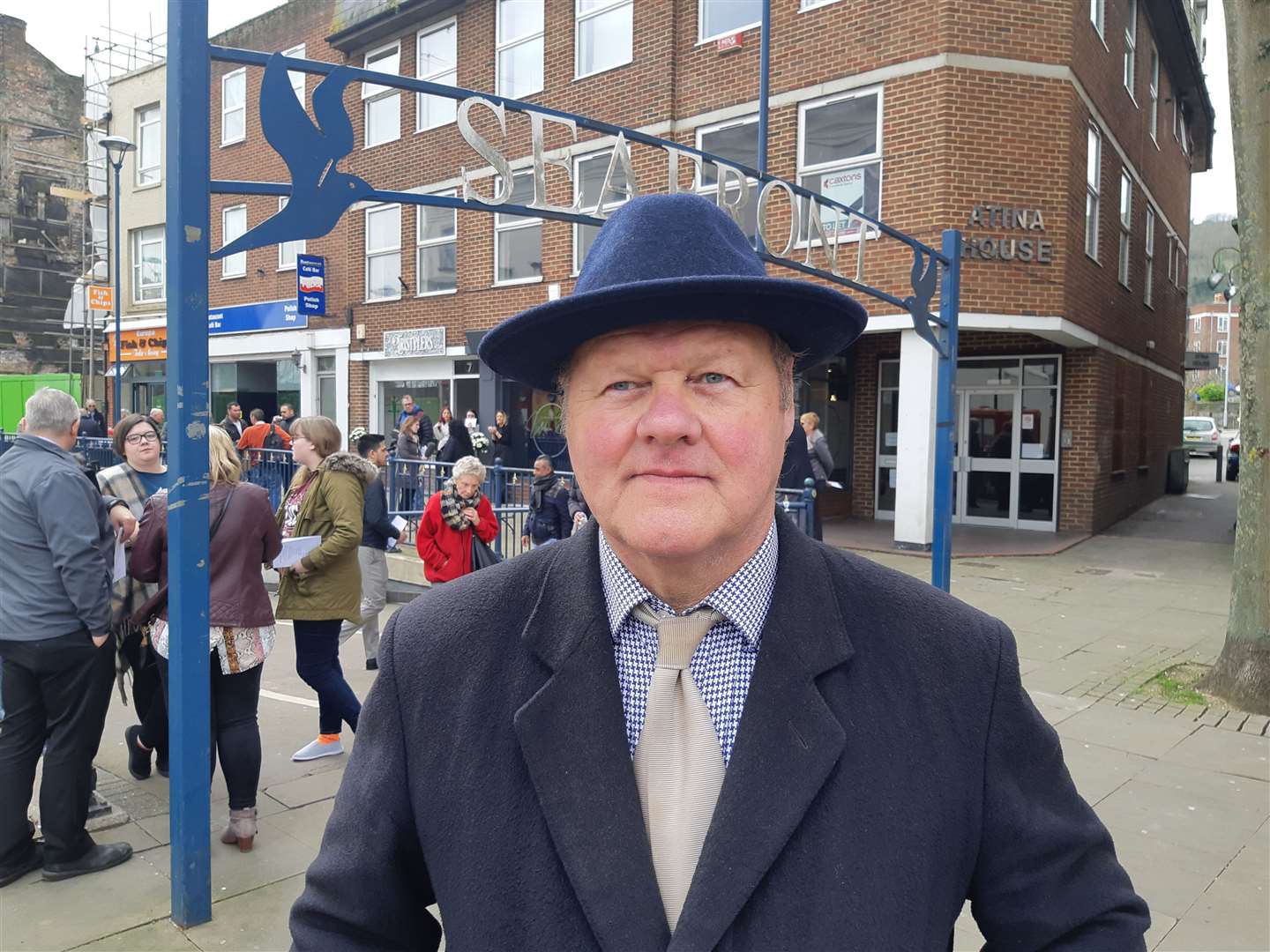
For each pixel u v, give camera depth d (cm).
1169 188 1838
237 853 358
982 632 114
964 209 1054
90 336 2388
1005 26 1056
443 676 115
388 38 1631
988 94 1056
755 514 109
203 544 301
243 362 1956
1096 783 426
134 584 400
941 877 103
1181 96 1916
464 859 106
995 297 1070
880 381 1344
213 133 1986
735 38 1196
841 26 1115
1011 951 110
